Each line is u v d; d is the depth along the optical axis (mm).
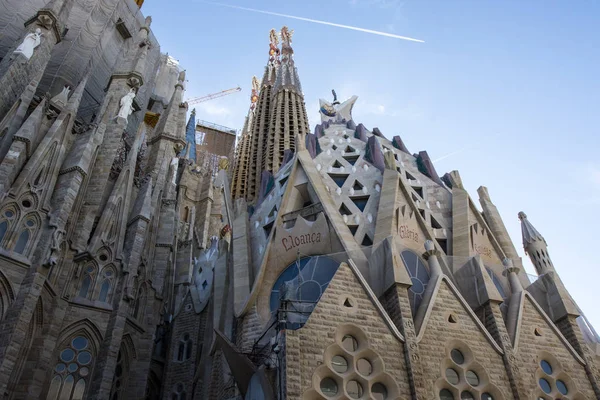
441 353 23688
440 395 22688
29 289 25281
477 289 28047
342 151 40625
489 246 34969
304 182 34656
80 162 32062
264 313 29016
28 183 28797
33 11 45000
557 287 30094
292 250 30594
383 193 32594
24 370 25406
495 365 24469
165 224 45125
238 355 24375
